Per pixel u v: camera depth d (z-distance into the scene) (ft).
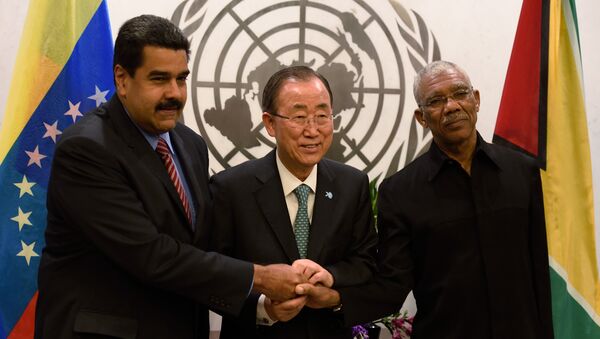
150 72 5.79
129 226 5.74
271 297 5.99
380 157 9.25
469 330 6.70
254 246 6.35
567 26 8.73
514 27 9.36
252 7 9.15
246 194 6.51
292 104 6.19
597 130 9.37
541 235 6.94
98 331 5.69
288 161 6.48
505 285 6.70
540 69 8.66
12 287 7.95
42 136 8.09
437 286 6.81
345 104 9.23
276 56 9.17
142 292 5.95
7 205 7.98
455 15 9.34
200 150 6.98
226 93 9.12
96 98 8.21
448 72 6.88
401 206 7.03
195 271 5.79
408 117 9.28
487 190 6.89
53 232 6.13
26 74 8.11
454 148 7.04
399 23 9.28
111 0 9.00
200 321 6.81
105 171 5.82
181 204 6.11
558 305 8.25
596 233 9.36
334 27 9.23
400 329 8.36
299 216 6.50
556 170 8.47
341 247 6.57
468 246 6.80
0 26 9.05
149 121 5.96
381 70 9.27
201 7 9.10
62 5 8.26
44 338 5.90
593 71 9.37
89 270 5.94
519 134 8.70
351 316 6.37
